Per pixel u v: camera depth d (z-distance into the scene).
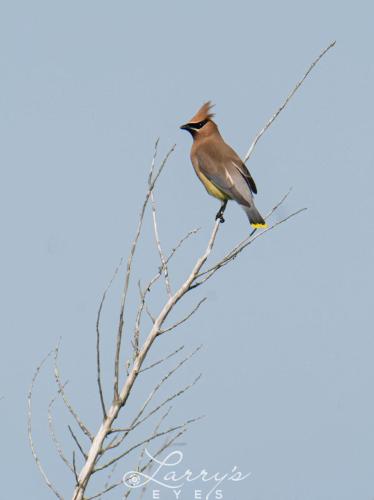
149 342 8.66
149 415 8.20
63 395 8.19
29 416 8.05
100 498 7.95
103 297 8.32
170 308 8.88
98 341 8.20
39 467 7.96
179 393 8.29
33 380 8.23
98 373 8.23
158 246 9.17
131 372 8.45
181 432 8.26
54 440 8.02
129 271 8.50
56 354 8.23
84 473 7.98
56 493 7.90
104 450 8.05
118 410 8.30
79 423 8.15
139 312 8.70
